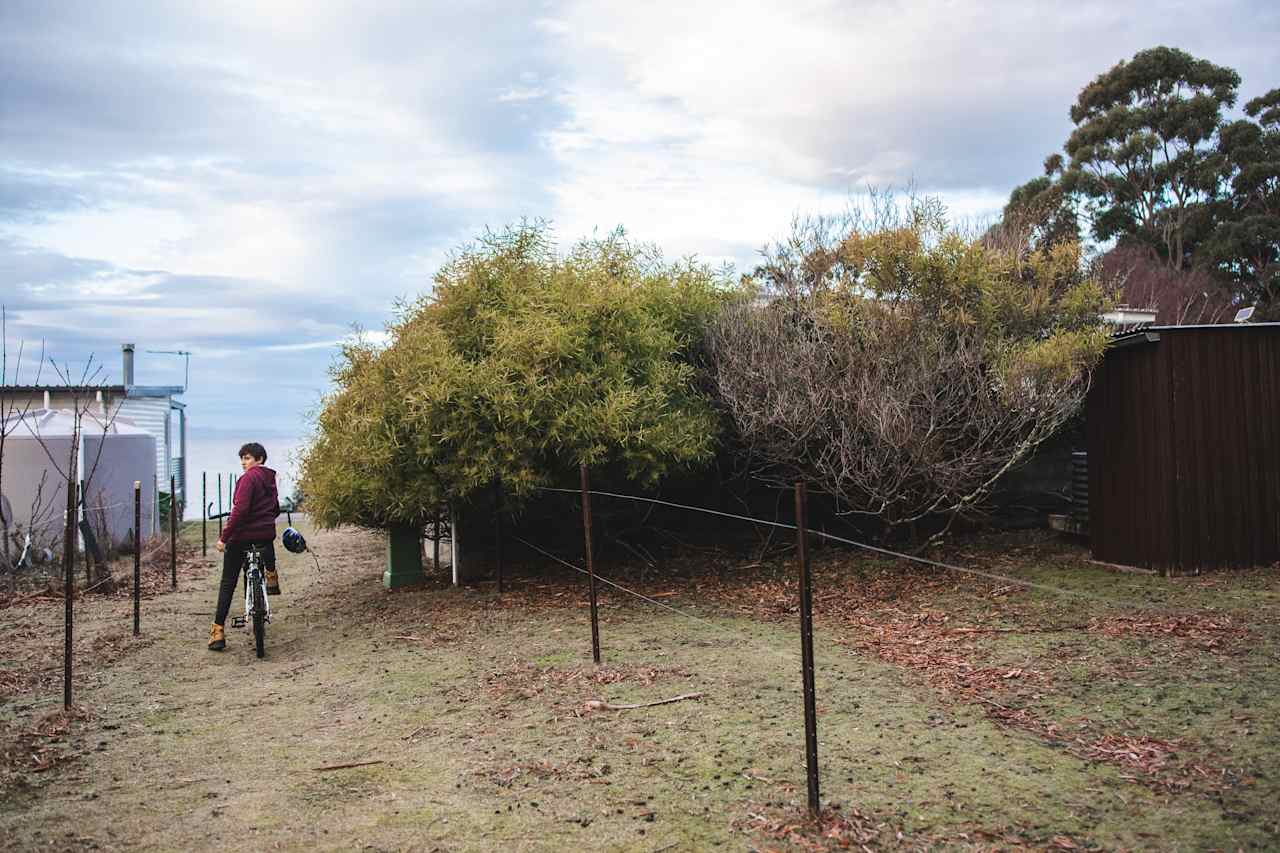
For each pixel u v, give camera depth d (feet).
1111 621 23.45
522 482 30.09
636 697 18.97
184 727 18.34
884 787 13.67
